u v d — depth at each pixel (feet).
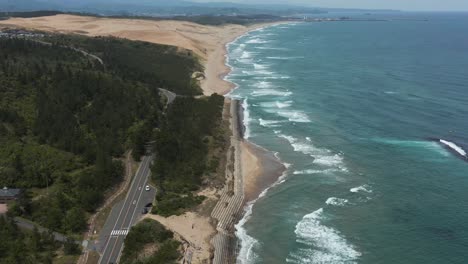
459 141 370.53
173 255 217.97
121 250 221.25
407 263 225.56
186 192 279.69
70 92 382.42
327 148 364.58
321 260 228.84
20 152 288.51
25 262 198.70
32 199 254.68
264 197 290.97
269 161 342.23
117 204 263.90
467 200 280.92
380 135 388.98
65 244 216.13
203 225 250.16
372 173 319.68
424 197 286.05
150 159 322.75
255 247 239.91
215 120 411.13
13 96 357.61
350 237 247.29
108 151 315.99
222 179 302.66
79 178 274.98
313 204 281.54
